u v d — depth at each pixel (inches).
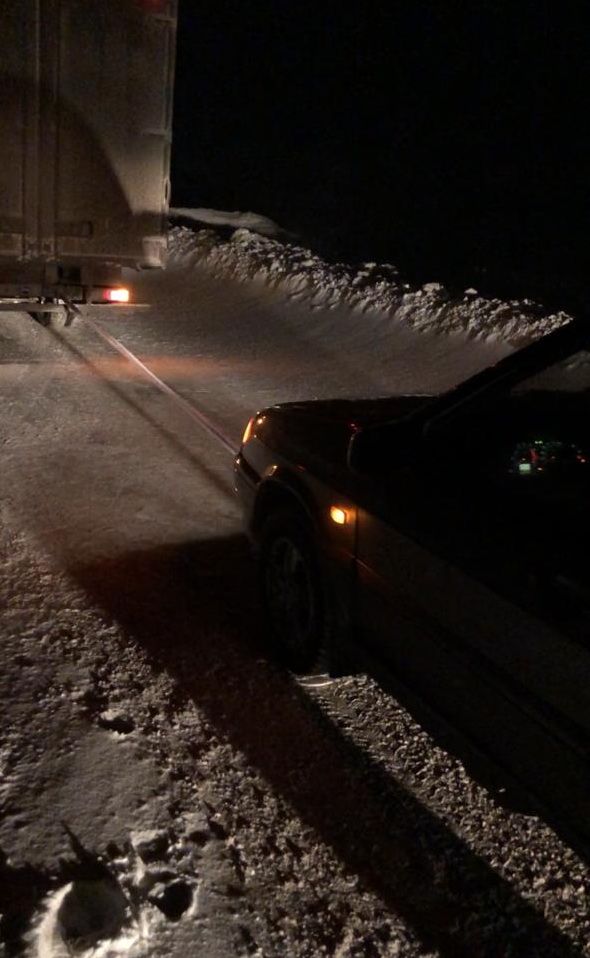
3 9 309.6
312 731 157.0
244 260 652.1
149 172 346.9
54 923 109.8
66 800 132.3
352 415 179.0
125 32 330.3
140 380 378.3
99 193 339.6
